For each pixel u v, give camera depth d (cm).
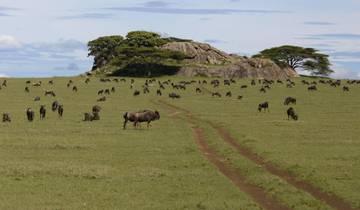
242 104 7156
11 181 2688
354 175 2888
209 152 3797
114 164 3222
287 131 4628
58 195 2453
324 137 4316
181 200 2411
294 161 3250
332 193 2570
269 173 3036
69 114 5866
